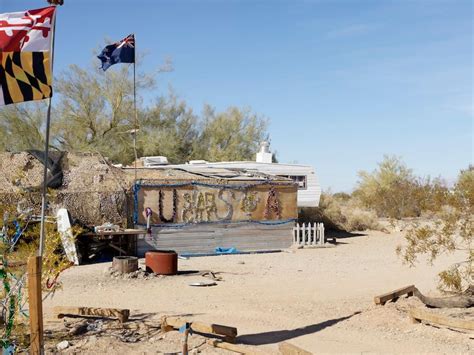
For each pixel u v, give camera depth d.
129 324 9.45
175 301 12.37
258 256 21.55
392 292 11.66
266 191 23.73
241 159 41.69
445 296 12.35
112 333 8.88
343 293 13.45
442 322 9.45
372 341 8.88
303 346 8.56
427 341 8.84
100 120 36.22
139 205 21.06
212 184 22.47
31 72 7.18
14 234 8.11
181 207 21.88
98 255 20.02
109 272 15.76
